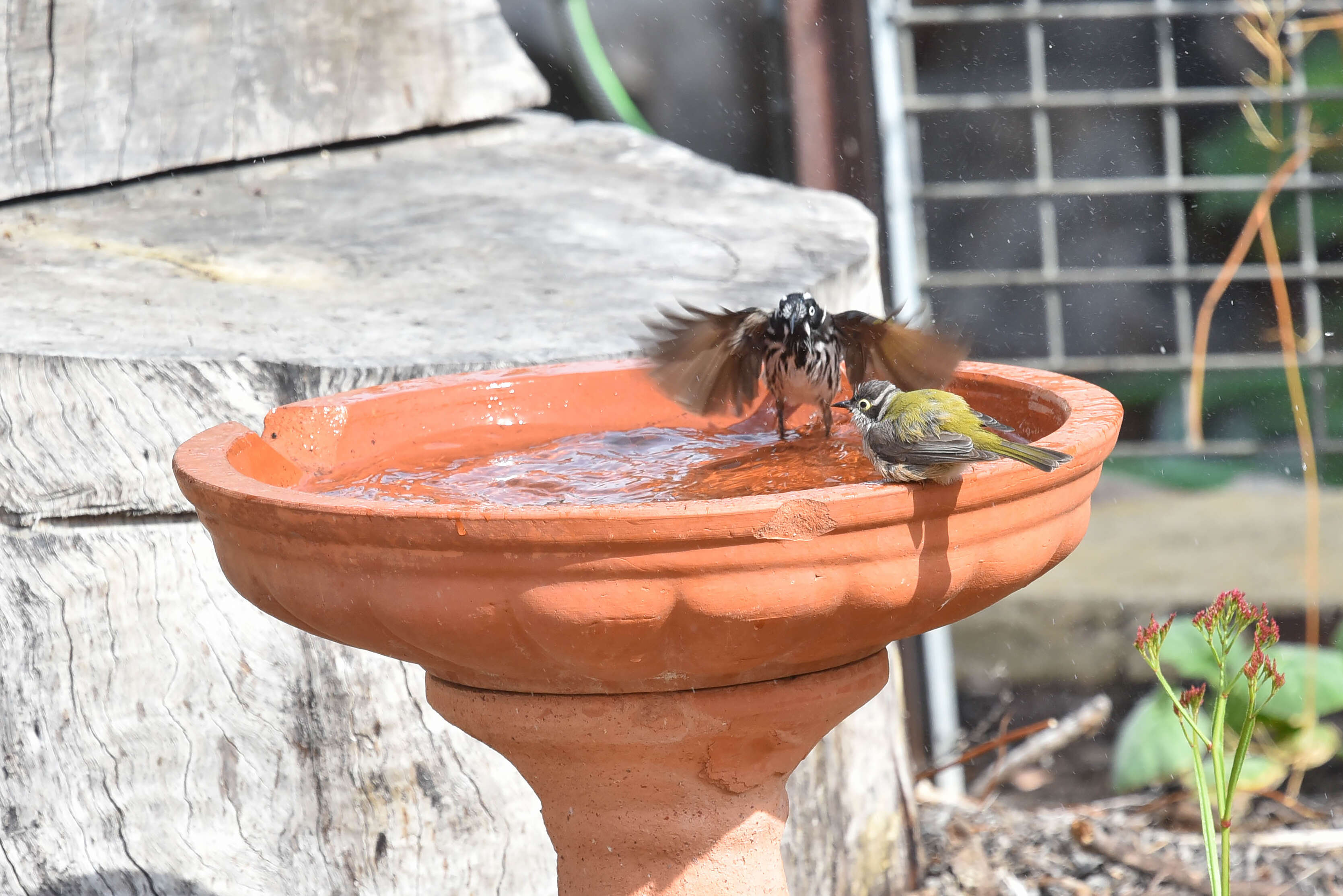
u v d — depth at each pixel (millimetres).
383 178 10000
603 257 8312
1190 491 14211
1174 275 12820
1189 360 12969
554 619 3600
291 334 6672
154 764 5887
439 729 6172
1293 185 12609
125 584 5852
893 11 11602
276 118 9812
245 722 5992
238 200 9398
